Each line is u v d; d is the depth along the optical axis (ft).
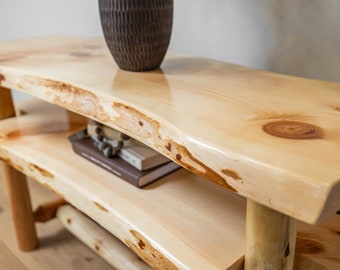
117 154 2.69
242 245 1.96
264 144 1.53
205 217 2.18
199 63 2.91
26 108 3.94
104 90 2.23
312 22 2.91
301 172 1.31
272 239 1.72
